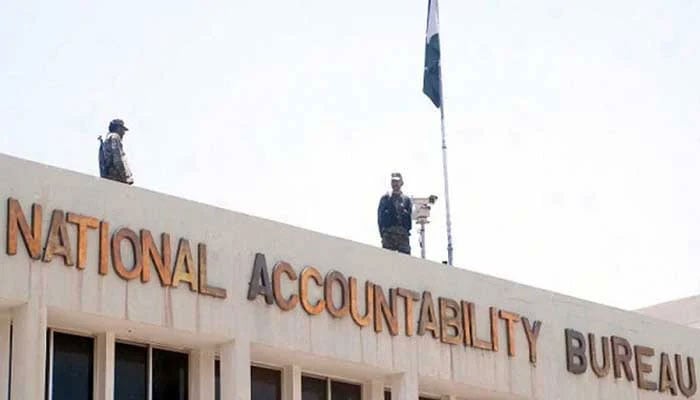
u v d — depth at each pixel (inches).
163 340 1175.0
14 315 1079.6
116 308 1114.7
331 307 1251.2
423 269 1338.6
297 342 1221.7
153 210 1152.8
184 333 1155.9
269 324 1205.7
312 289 1242.6
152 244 1144.8
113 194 1133.1
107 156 1203.9
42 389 1064.8
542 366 1421.0
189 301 1158.3
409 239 1407.5
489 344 1375.5
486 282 1392.7
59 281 1089.4
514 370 1395.2
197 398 1192.8
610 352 1488.7
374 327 1283.2
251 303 1197.1
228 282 1186.6
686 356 1568.7
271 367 1259.8
